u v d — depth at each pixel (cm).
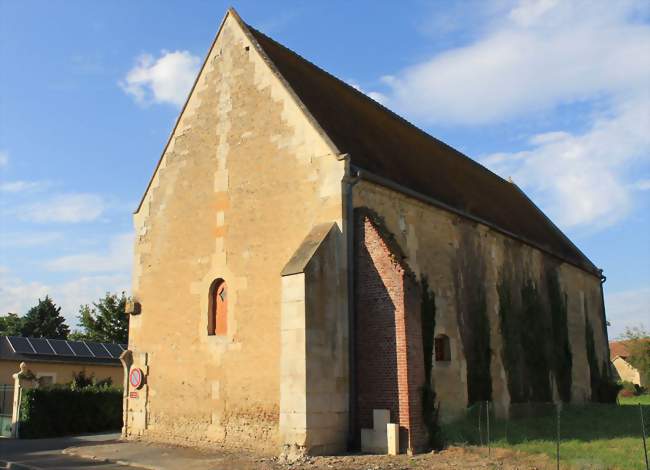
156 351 1644
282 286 1285
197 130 1678
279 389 1362
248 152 1545
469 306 1714
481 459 1152
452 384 1572
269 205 1473
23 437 1936
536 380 1992
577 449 1266
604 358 2667
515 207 2600
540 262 2195
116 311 4691
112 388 2288
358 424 1302
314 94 1647
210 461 1253
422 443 1263
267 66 1553
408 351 1271
